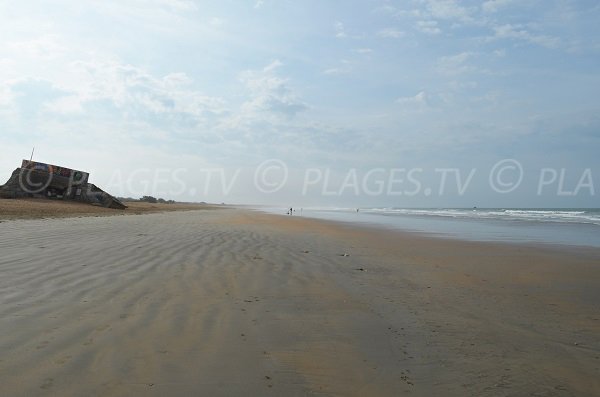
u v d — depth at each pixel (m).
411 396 3.36
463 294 7.02
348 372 3.74
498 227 26.12
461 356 4.22
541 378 3.79
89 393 3.07
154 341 4.18
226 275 7.69
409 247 14.24
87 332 4.33
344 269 9.12
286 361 3.89
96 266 7.84
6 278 6.53
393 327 5.07
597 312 6.08
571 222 32.66
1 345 3.88
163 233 14.86
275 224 24.30
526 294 7.16
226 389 3.28
